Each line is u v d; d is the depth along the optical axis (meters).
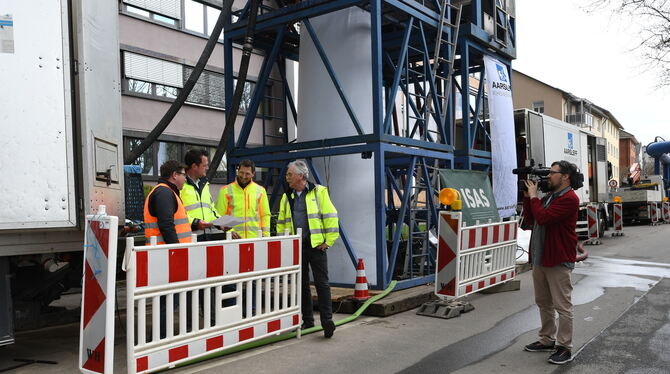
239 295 4.98
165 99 15.19
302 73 9.11
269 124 18.00
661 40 10.09
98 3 5.11
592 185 20.34
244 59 8.66
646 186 30.27
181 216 5.35
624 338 5.80
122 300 7.99
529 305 7.70
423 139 8.91
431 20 9.03
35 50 4.37
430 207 8.87
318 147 8.07
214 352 4.70
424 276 8.53
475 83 22.30
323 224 5.89
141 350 4.05
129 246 3.93
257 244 5.18
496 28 11.05
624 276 10.44
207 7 16.47
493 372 4.71
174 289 4.32
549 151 15.46
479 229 7.50
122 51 14.03
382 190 7.52
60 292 5.81
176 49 15.48
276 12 8.67
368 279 8.20
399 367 4.85
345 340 5.78
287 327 5.59
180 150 15.73
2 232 4.33
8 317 4.43
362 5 8.05
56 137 4.45
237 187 6.54
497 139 11.08
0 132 4.18
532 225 5.40
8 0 4.27
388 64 10.73
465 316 6.98
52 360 5.09
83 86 4.65
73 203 4.53
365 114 8.52
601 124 58.75
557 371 4.72
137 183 8.70
